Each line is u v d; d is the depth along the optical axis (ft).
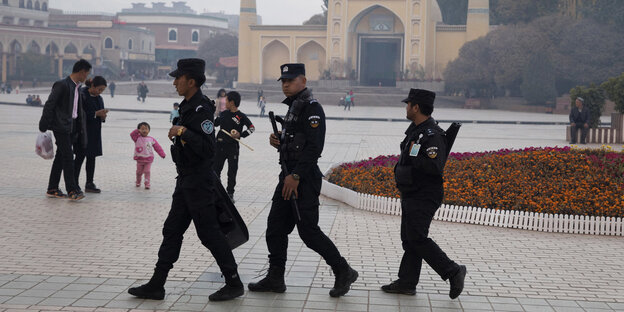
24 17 273.13
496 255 20.39
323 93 176.24
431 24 185.57
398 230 23.91
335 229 23.88
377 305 15.15
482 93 167.94
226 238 16.14
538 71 147.95
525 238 22.99
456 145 62.59
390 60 206.28
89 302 14.83
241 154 50.03
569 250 21.25
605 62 144.05
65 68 260.83
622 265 19.34
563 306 15.28
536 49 148.36
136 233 22.25
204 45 266.16
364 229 23.98
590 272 18.49
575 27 146.30
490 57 157.48
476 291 16.42
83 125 28.45
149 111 114.83
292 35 196.34
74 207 26.61
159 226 23.48
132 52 291.38
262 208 27.55
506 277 17.83
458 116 125.39
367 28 191.01
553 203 24.73
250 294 15.83
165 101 158.51
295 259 19.27
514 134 79.87
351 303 15.26
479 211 25.22
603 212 24.35
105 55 279.08
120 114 107.04
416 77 181.16
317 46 197.67
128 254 19.38
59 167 28.60
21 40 234.38
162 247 15.38
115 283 16.39
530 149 33.40
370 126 92.99
